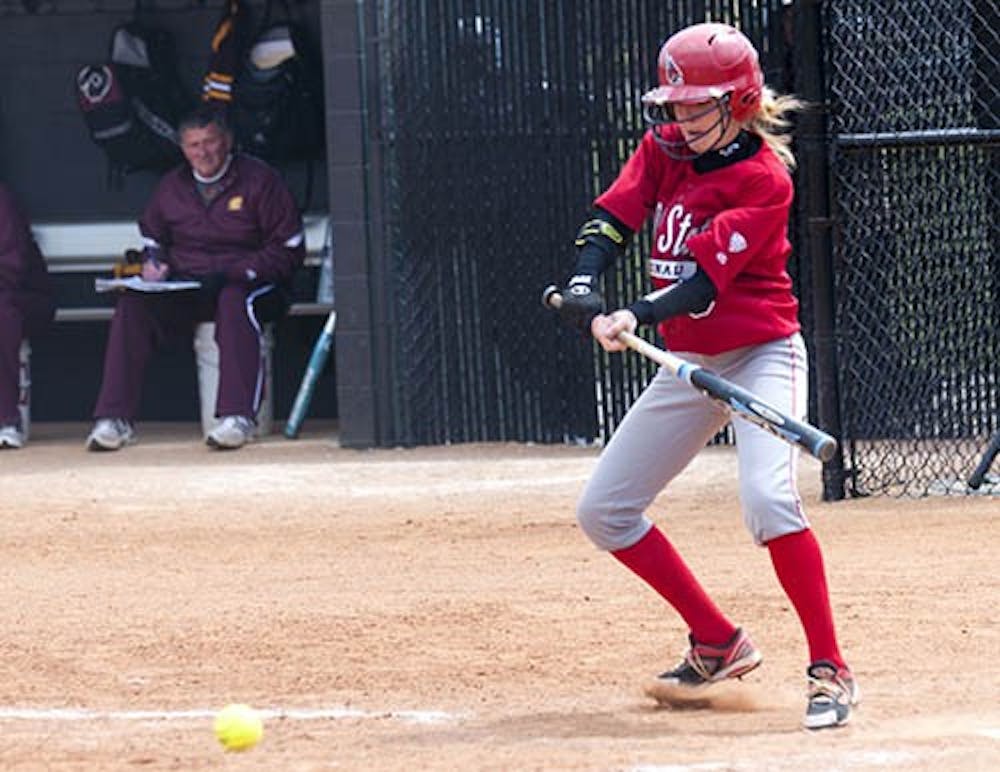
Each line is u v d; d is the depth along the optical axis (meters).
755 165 21.25
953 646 24.97
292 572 32.78
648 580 22.33
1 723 22.28
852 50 41.38
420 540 35.94
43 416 57.97
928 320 42.78
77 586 31.92
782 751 19.56
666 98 21.00
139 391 51.41
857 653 24.81
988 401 42.69
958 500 37.72
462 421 49.50
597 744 20.31
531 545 34.72
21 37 57.41
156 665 25.50
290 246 51.66
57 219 57.56
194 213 51.75
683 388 21.75
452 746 20.42
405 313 49.41
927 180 42.50
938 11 41.66
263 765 19.61
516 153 48.84
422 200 49.19
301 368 56.59
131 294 51.06
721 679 22.30
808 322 44.56
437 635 26.78
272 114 54.56
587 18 48.47
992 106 41.84
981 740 19.88
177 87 56.12
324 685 24.08
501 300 49.16
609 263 22.08
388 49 49.12
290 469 46.31
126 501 42.12
